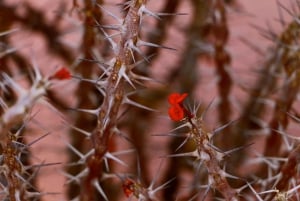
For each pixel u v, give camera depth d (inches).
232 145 36.5
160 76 40.3
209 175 26.4
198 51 38.6
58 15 39.3
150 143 39.2
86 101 33.7
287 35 33.0
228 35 34.7
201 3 38.0
